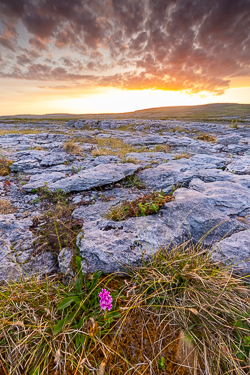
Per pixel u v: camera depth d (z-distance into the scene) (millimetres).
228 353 1658
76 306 1979
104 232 3117
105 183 5598
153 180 6008
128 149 12977
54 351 1693
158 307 2107
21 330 1825
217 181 5434
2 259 2656
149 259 2545
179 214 3574
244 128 25719
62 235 3268
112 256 2572
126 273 2383
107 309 1868
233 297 2104
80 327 1793
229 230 3260
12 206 4551
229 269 2436
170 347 1793
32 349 1723
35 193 5215
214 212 3670
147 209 3695
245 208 3896
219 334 1786
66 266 2521
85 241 2895
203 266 2359
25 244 3027
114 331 1882
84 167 7590
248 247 2787
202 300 2082
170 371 1646
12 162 7539
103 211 4172
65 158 8688
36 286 2131
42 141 13977
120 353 1731
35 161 7770
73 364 1648
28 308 1936
